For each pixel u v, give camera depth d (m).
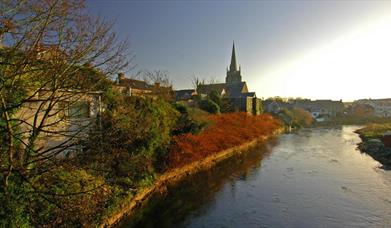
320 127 87.56
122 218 15.17
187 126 27.14
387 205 18.67
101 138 11.70
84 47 8.88
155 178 21.03
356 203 19.12
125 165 17.41
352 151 40.75
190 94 59.97
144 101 21.44
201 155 27.80
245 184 23.78
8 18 7.62
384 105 120.12
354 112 120.62
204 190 22.03
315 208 18.36
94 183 13.20
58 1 7.99
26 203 9.26
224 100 51.59
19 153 9.20
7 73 8.55
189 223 16.14
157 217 16.64
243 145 41.25
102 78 10.01
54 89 8.71
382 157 33.84
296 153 39.09
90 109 15.21
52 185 10.78
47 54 8.69
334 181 24.62
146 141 19.33
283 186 23.27
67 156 11.68
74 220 10.87
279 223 16.20
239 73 110.25
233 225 15.99
